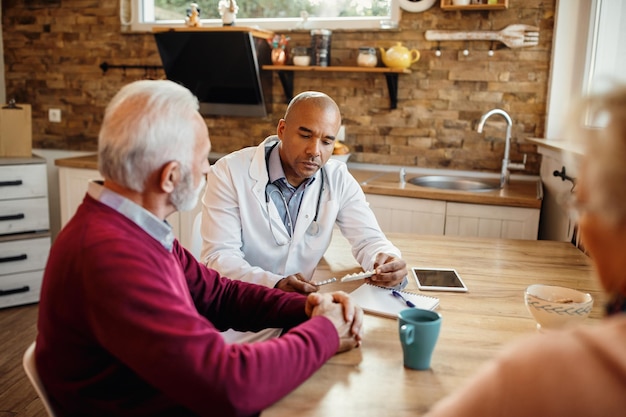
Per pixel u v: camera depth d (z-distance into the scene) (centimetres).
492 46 329
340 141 366
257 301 143
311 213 191
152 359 97
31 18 415
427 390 105
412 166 356
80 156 393
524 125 332
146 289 99
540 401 56
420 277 169
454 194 287
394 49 326
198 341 99
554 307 124
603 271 67
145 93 109
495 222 285
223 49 346
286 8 372
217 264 174
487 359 118
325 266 186
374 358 118
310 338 113
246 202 186
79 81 414
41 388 111
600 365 56
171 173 111
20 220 335
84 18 404
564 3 307
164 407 109
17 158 333
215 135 392
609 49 290
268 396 101
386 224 304
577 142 65
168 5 395
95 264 99
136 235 107
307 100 177
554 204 293
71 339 105
